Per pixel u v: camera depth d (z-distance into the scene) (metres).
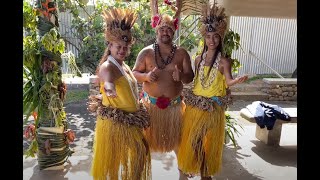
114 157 2.18
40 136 2.81
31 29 2.79
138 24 5.82
